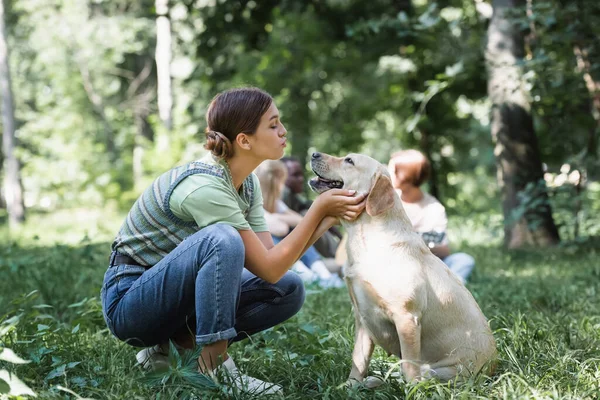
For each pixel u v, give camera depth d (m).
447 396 2.84
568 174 8.41
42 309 4.62
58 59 24.69
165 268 2.88
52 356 3.09
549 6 7.46
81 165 22.34
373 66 17.42
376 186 3.16
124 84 27.94
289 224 6.06
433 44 12.07
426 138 13.45
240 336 3.37
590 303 4.87
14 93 26.17
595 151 8.56
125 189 22.50
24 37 26.19
